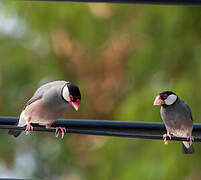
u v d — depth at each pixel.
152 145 11.95
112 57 13.78
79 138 14.25
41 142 15.60
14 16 14.13
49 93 8.94
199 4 7.45
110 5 13.51
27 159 15.74
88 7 13.62
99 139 13.34
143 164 11.77
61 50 14.05
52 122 9.19
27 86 14.16
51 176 15.51
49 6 13.79
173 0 7.43
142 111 12.06
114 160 12.34
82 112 14.23
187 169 11.74
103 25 13.76
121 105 13.08
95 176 12.82
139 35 13.39
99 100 14.07
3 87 14.23
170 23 12.77
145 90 12.51
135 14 13.45
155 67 12.86
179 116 9.44
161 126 8.41
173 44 12.80
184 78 12.37
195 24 12.75
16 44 14.40
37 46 14.42
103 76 14.04
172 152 11.74
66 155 15.09
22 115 9.30
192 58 12.59
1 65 14.23
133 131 8.36
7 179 8.01
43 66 14.23
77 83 14.19
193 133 9.18
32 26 13.98
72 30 13.83
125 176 11.84
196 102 11.94
